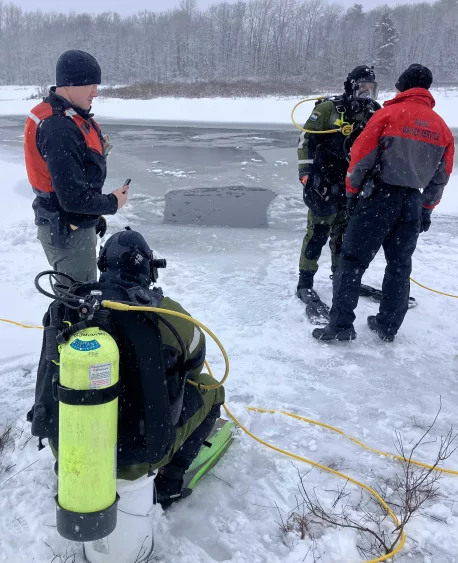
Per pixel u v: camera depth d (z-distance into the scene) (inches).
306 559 87.2
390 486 104.8
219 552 90.2
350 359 156.2
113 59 2952.8
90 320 72.1
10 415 124.7
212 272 221.8
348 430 123.8
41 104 118.3
